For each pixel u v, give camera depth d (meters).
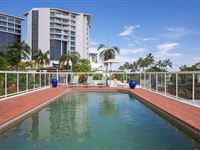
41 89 20.95
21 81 16.42
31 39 99.00
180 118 8.20
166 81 15.44
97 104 13.62
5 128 7.71
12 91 14.81
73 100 15.34
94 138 7.02
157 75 17.61
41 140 6.82
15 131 7.74
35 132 7.62
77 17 106.31
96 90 21.94
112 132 7.66
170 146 6.33
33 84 19.09
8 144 6.48
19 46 59.44
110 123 8.87
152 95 15.91
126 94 19.25
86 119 9.55
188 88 11.71
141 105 13.29
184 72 11.76
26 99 13.68
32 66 69.75
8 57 58.22
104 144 6.50
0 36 109.31
